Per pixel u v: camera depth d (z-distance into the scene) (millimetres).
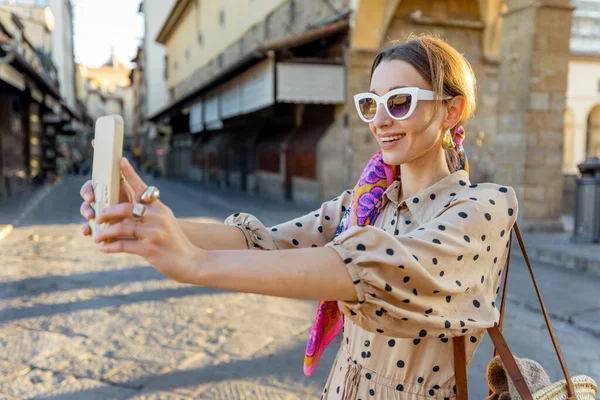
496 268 1032
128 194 780
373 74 1102
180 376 3568
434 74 1015
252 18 19672
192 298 5504
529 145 8555
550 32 8398
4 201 15969
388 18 12273
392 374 1086
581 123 25500
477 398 3295
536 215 8711
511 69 8789
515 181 8781
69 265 7230
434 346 1060
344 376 1179
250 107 13992
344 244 861
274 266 809
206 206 15664
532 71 8406
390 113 1029
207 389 3383
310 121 15148
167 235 756
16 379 3506
